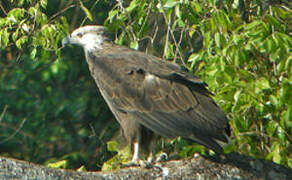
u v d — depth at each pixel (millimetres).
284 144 11945
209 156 10891
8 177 9336
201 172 10461
